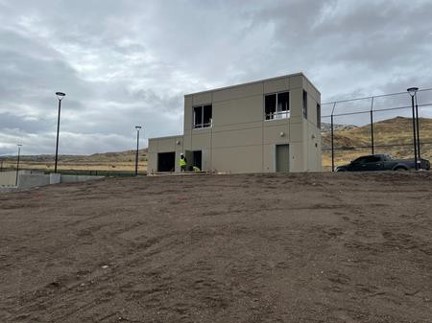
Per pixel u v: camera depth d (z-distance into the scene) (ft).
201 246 23.45
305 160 74.59
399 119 215.51
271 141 77.36
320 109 88.12
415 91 72.02
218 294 16.57
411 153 123.13
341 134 179.83
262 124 78.95
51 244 25.64
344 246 22.43
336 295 16.25
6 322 14.78
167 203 38.93
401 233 24.56
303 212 31.40
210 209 34.42
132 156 459.32
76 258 22.48
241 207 34.58
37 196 51.21
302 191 42.32
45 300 16.76
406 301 15.67
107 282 18.54
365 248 22.02
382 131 194.18
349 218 28.84
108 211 36.22
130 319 14.66
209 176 61.82
